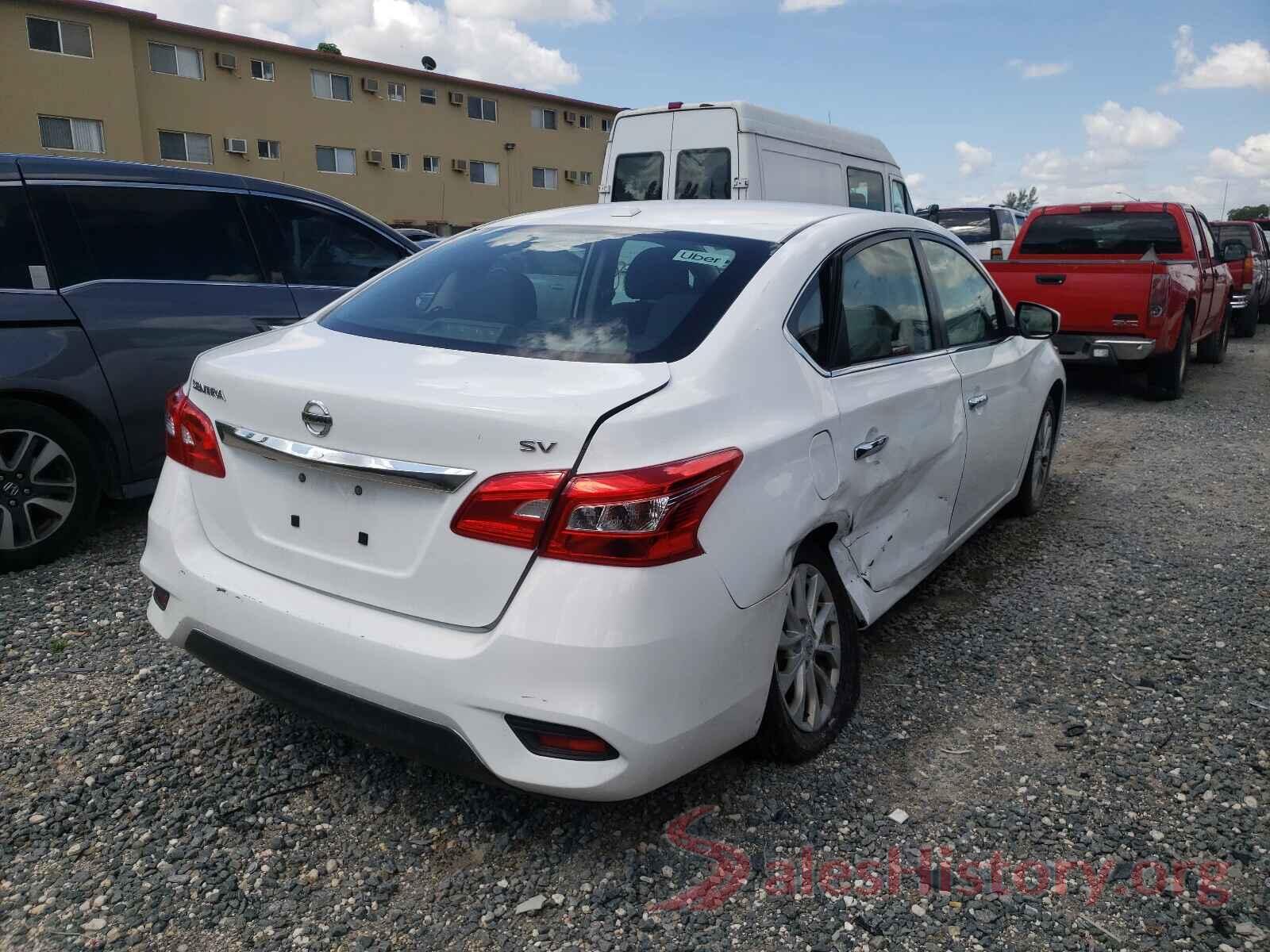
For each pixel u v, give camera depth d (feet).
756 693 8.45
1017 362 15.46
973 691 11.66
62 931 7.57
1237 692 11.69
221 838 8.75
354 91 119.55
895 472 10.88
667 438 7.59
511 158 138.21
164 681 11.47
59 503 14.87
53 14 92.79
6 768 9.66
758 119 35.65
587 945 7.57
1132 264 29.37
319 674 8.04
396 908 7.95
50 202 14.88
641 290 9.44
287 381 8.22
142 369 15.43
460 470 7.39
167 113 104.27
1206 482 21.44
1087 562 16.03
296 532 8.39
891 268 12.01
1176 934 7.79
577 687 7.17
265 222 17.46
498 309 9.52
